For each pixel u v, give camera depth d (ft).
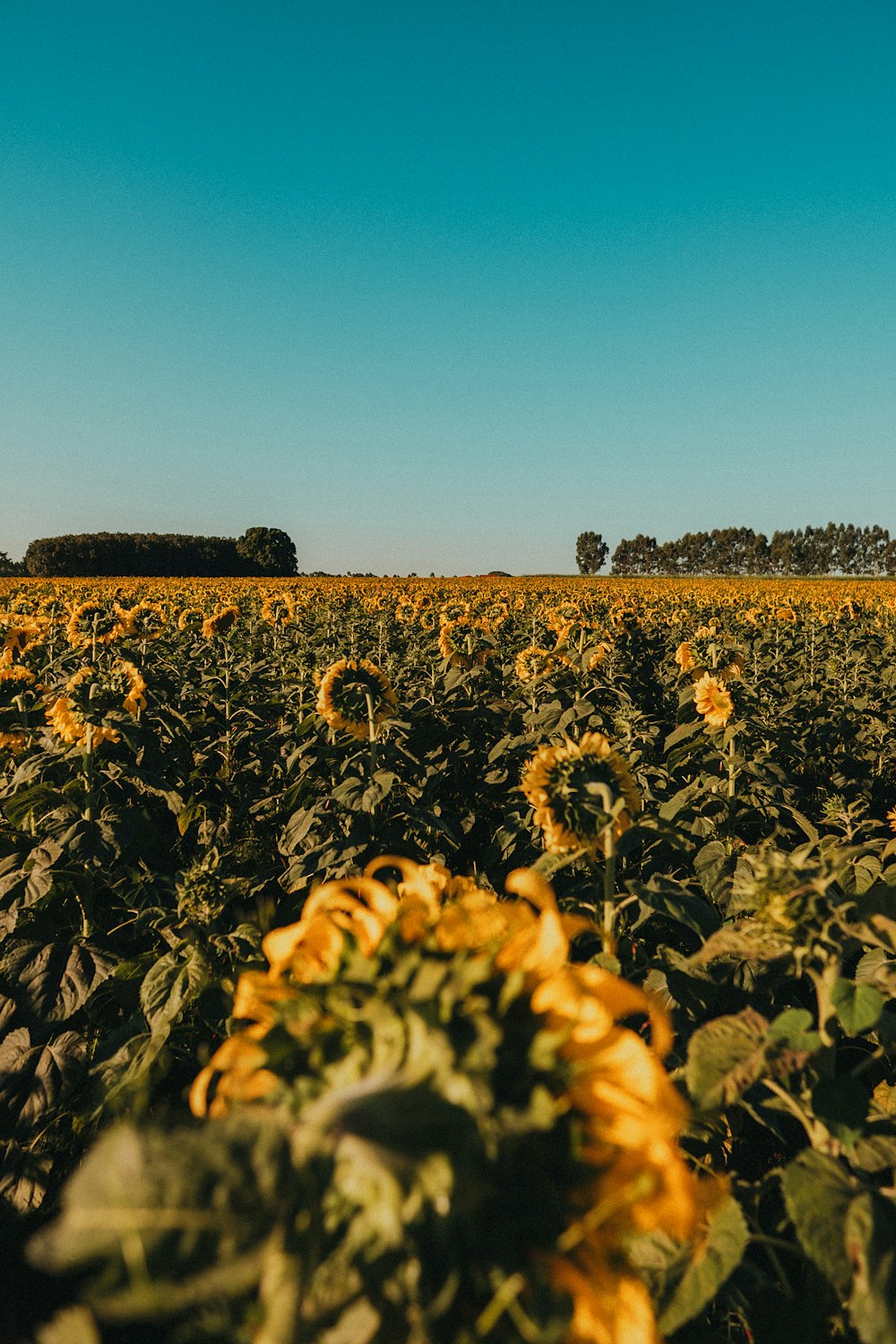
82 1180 1.99
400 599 76.84
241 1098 2.78
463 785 20.97
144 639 34.99
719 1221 4.24
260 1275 2.16
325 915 3.24
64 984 10.22
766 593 118.52
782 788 15.92
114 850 11.55
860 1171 5.08
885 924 4.84
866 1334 3.63
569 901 8.52
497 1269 2.33
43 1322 7.77
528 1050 2.61
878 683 31.94
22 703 18.11
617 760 7.36
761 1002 8.23
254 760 21.57
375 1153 2.15
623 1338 2.42
